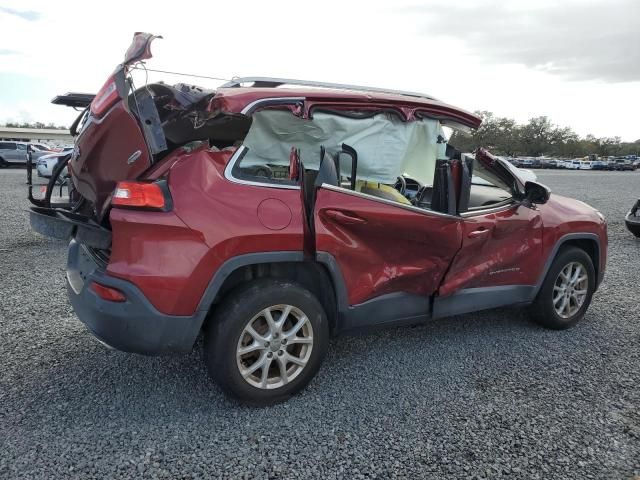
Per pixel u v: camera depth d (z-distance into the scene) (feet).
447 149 12.96
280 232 9.17
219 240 8.67
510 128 314.96
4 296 15.67
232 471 7.82
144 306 8.41
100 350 11.95
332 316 10.57
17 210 33.81
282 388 9.64
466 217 11.74
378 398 10.18
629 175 148.97
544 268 13.57
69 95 12.20
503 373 11.47
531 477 7.91
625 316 15.65
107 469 7.75
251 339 9.34
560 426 9.34
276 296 9.28
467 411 9.78
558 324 14.14
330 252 9.82
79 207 11.40
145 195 8.41
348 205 9.91
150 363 11.37
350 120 10.34
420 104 11.05
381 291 10.82
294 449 8.42
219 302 9.44
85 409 9.39
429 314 11.91
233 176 9.13
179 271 8.46
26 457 7.93
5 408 9.32
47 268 19.21
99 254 9.83
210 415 9.34
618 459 8.40
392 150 10.77
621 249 26.91
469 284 12.23
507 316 15.37
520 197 13.25
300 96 9.66
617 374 11.56
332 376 11.09
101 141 9.02
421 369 11.55
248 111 9.07
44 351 11.80
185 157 8.97
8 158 88.58
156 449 8.29
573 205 14.90
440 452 8.47
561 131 324.19
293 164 9.66
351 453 8.37
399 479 7.77
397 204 10.38
